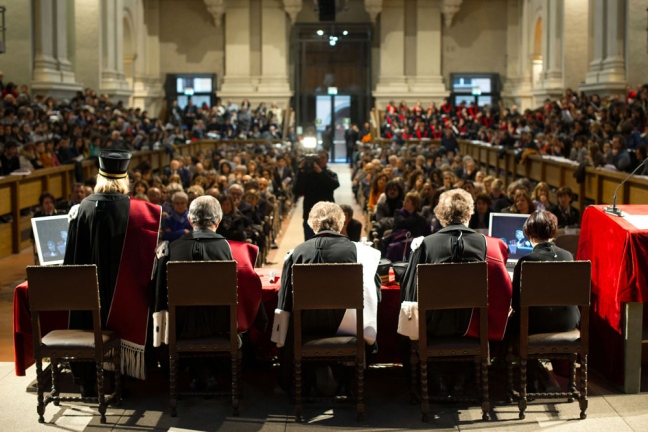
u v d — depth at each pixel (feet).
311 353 17.01
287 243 44.57
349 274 16.70
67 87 67.21
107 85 79.10
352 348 17.03
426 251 17.63
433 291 16.62
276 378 19.35
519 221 22.38
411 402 18.13
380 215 32.37
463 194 18.24
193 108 93.15
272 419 17.53
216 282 16.98
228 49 100.32
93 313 16.89
